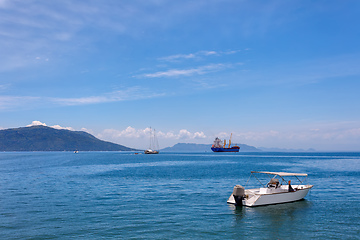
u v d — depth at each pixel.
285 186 38.41
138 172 81.12
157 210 30.94
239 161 158.62
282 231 23.83
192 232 23.38
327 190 45.09
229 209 31.52
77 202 35.34
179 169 93.44
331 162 144.62
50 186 50.41
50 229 23.81
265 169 93.12
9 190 45.44
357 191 44.09
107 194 41.41
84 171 85.56
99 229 23.88
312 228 24.61
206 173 76.94
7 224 25.22
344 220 27.11
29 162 145.88
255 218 27.80
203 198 38.16
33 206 32.81
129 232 23.19
